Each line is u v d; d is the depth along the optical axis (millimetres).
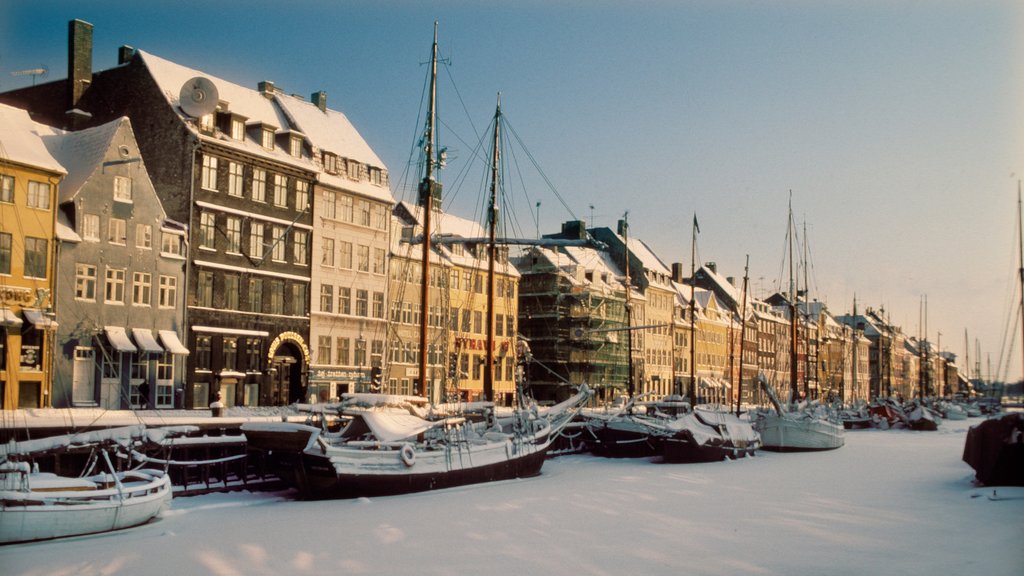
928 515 33688
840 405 114500
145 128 54281
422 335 45656
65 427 33719
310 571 23375
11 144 42531
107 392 46062
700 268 139250
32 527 25328
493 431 45188
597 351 93438
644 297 106188
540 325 89812
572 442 60625
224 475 36406
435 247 74125
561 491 39250
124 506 27453
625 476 46375
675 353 113812
